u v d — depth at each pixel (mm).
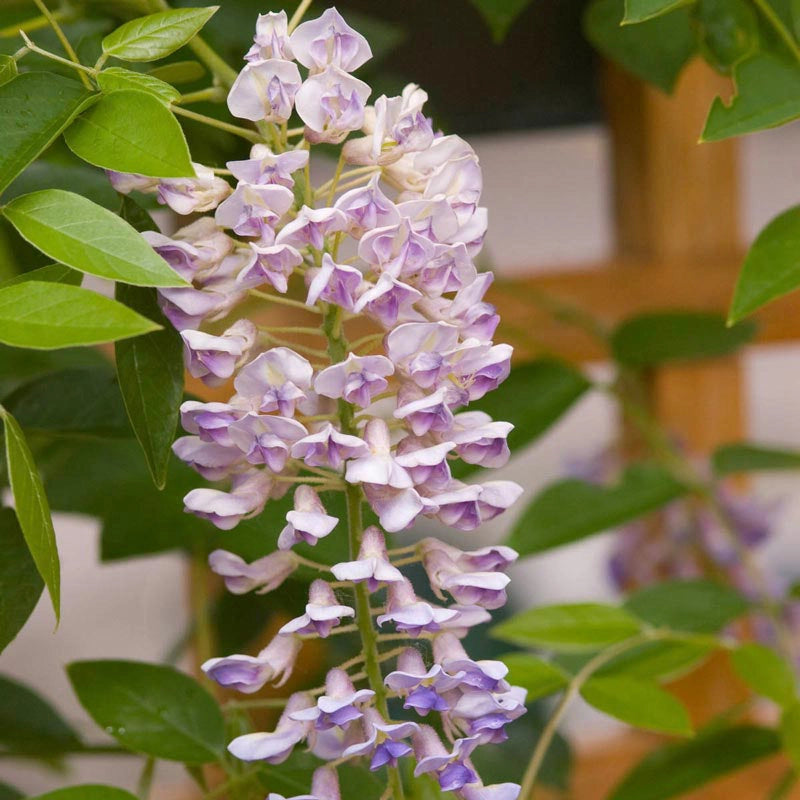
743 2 937
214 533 968
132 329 813
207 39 989
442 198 849
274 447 839
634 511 1040
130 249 824
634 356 1085
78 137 843
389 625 924
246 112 854
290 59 855
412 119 857
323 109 853
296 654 859
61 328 814
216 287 855
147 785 923
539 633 965
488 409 1035
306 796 837
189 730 916
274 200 841
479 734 845
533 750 1106
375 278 853
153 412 859
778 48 891
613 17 1026
